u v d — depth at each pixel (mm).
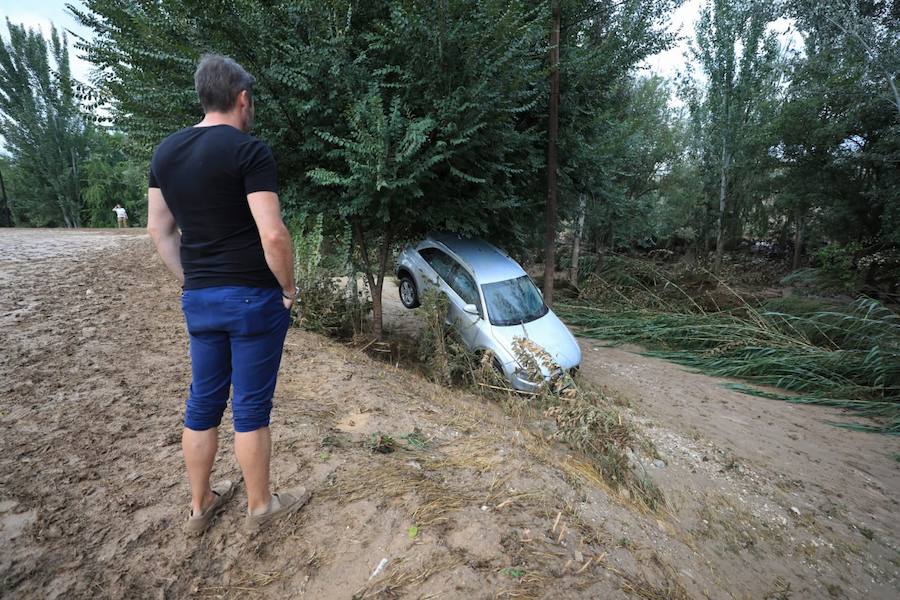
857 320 8953
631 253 19828
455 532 2465
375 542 2320
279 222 1792
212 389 2031
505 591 2150
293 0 5723
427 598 2062
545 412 4633
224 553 2176
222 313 1866
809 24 12188
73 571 2016
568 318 12031
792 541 4117
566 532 2709
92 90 5855
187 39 5688
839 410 7469
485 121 6484
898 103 10305
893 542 4352
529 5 7465
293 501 2412
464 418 4289
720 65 14859
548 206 9250
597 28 10125
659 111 17172
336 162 6551
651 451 5074
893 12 11688
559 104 8977
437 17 5938
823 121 12359
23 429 3049
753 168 14641
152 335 5027
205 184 1751
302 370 4723
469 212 7180
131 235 14844
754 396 7887
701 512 4156
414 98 6488
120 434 3074
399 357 7430
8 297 5922
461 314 7387
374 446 3264
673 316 10969
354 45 6539
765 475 5242
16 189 37031
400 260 9375
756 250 20219
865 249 12500
